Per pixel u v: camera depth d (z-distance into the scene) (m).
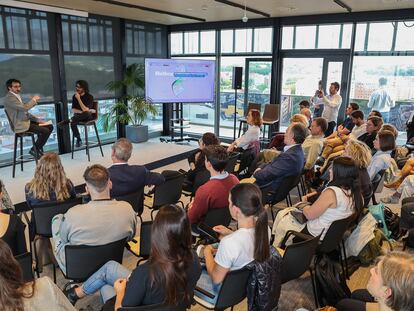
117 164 2.97
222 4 5.99
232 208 1.83
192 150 7.51
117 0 5.85
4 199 2.72
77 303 2.54
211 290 1.97
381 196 4.71
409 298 1.25
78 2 5.88
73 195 2.94
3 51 6.01
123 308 1.40
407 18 6.30
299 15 7.22
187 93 8.02
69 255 2.04
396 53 6.65
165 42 9.10
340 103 6.68
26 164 6.31
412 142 5.51
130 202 3.00
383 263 1.37
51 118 6.98
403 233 3.57
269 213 4.23
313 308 2.57
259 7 6.32
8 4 5.54
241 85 7.92
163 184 3.30
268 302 1.82
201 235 2.58
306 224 2.69
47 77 6.75
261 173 3.54
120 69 8.17
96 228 2.11
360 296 2.05
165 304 1.46
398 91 6.79
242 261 1.78
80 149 7.38
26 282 1.30
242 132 8.45
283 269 2.05
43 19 6.52
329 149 4.98
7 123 6.29
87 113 6.48
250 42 8.12
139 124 8.41
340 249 2.82
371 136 4.77
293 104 7.93
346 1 5.72
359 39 6.92
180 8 6.46
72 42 7.07
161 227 1.46
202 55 8.83
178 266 1.46
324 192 2.57
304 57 7.57
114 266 2.08
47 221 2.62
